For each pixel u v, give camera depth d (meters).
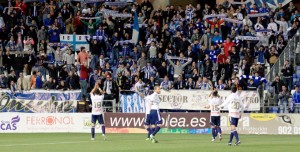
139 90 95.56
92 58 105.94
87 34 113.75
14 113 96.12
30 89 98.19
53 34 111.56
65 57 106.56
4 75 100.12
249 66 102.00
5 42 109.50
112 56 108.81
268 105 97.56
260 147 64.94
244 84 98.00
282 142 73.69
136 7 116.94
